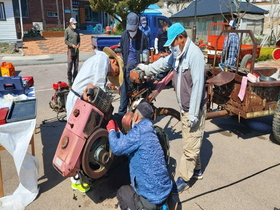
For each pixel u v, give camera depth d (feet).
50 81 27.32
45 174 10.95
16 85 11.87
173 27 8.52
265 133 15.11
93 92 7.98
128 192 7.54
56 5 72.08
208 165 11.78
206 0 73.87
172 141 14.03
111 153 8.48
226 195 9.77
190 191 10.00
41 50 49.26
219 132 15.26
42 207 9.05
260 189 10.12
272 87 12.64
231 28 20.08
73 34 25.14
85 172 8.03
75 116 7.97
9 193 9.64
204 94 9.29
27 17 68.95
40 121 16.47
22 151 8.57
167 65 9.97
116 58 9.71
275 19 55.42
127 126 8.77
